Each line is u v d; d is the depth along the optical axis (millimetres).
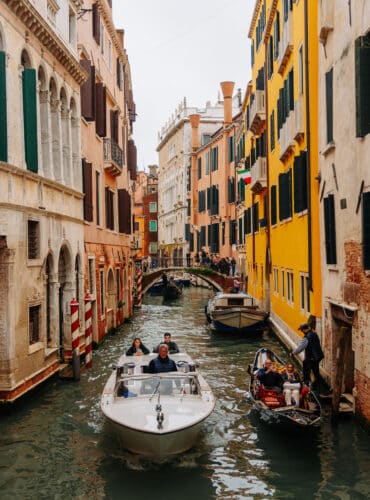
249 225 30188
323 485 8242
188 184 53594
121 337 21609
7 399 11031
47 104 13984
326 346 12641
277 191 20438
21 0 11414
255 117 23672
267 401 10711
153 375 10492
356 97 9609
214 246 42844
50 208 13836
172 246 59906
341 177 11094
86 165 17766
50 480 8469
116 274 23953
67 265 15789
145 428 8594
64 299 15773
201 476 8609
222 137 40781
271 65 21641
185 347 19547
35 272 12539
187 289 48625
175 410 9344
